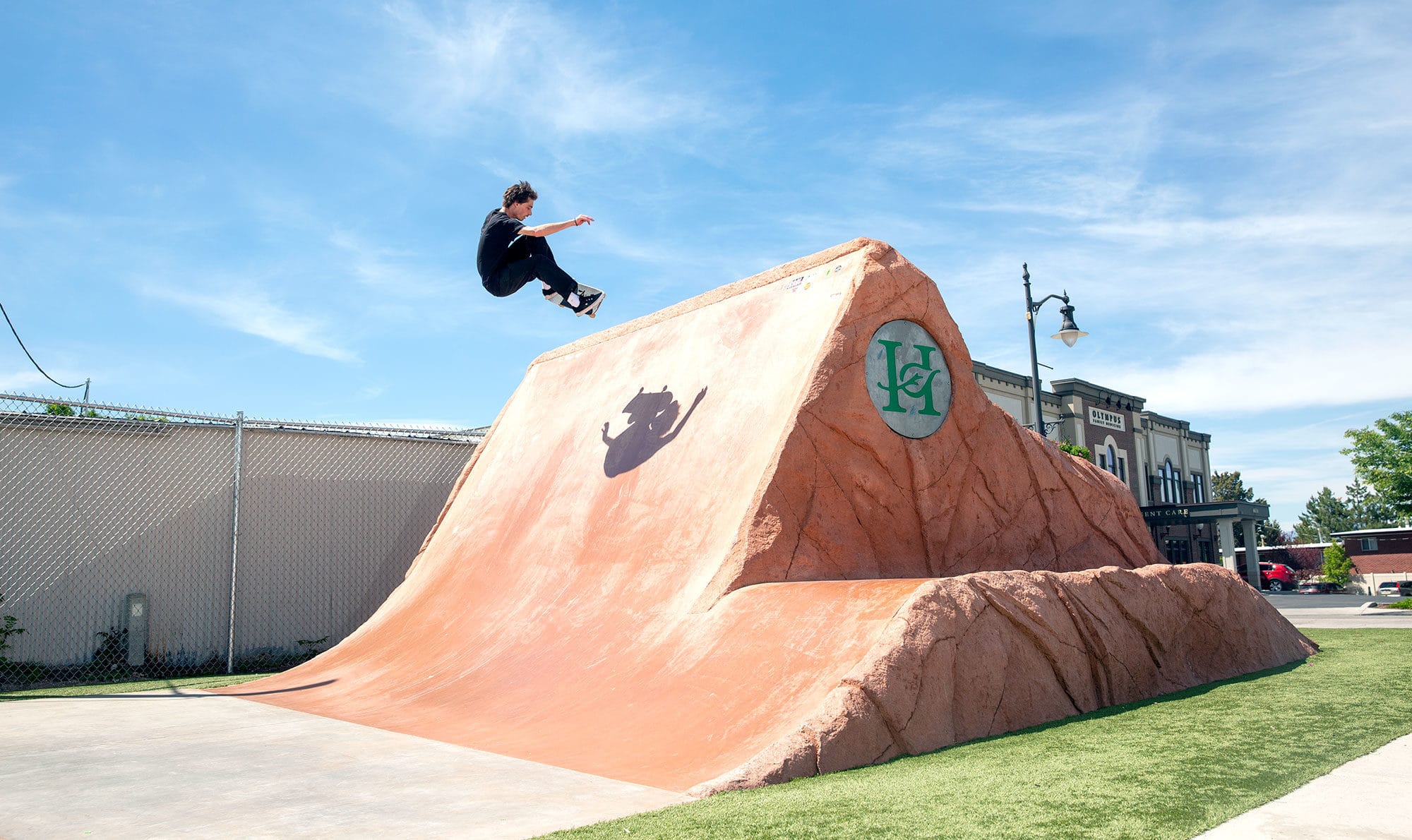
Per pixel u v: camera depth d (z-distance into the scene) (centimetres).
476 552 1028
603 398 1047
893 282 809
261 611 1188
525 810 412
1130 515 1008
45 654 1045
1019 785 400
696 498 788
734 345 901
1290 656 834
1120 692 639
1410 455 3109
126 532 1109
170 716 720
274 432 1232
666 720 554
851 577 707
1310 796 376
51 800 445
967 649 547
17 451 1059
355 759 540
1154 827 334
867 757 475
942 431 820
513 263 764
